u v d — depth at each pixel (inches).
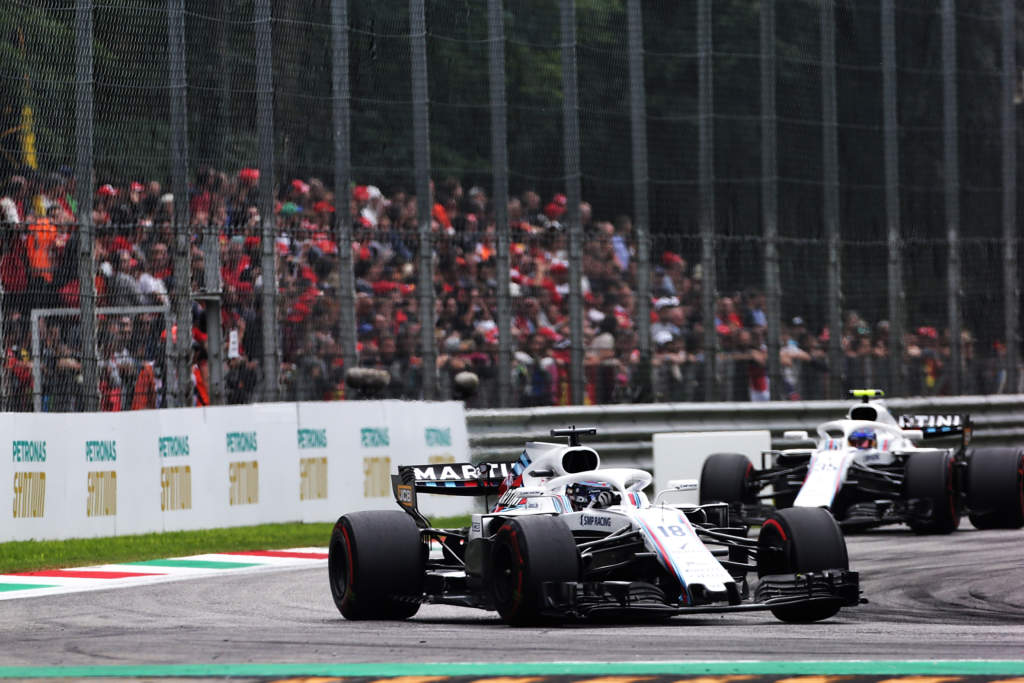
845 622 1183.6
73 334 2033.7
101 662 1010.1
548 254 2461.9
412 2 2336.4
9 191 1978.3
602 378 2524.6
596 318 2514.8
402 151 2324.1
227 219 2158.0
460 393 2346.2
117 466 2031.3
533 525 1135.0
